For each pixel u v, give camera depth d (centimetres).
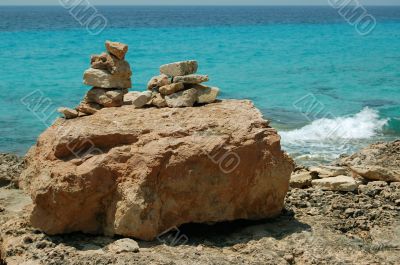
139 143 1004
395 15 17900
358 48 5334
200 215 1016
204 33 6750
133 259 902
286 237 1015
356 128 2233
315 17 15925
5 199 1209
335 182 1280
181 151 988
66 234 1005
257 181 1043
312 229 1048
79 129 1019
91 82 1164
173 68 1154
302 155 1844
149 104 1166
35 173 1056
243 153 1012
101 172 977
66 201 973
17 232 1016
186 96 1141
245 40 5791
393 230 1055
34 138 2077
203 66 3909
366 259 941
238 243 995
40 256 923
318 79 3509
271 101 2794
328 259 934
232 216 1034
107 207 993
